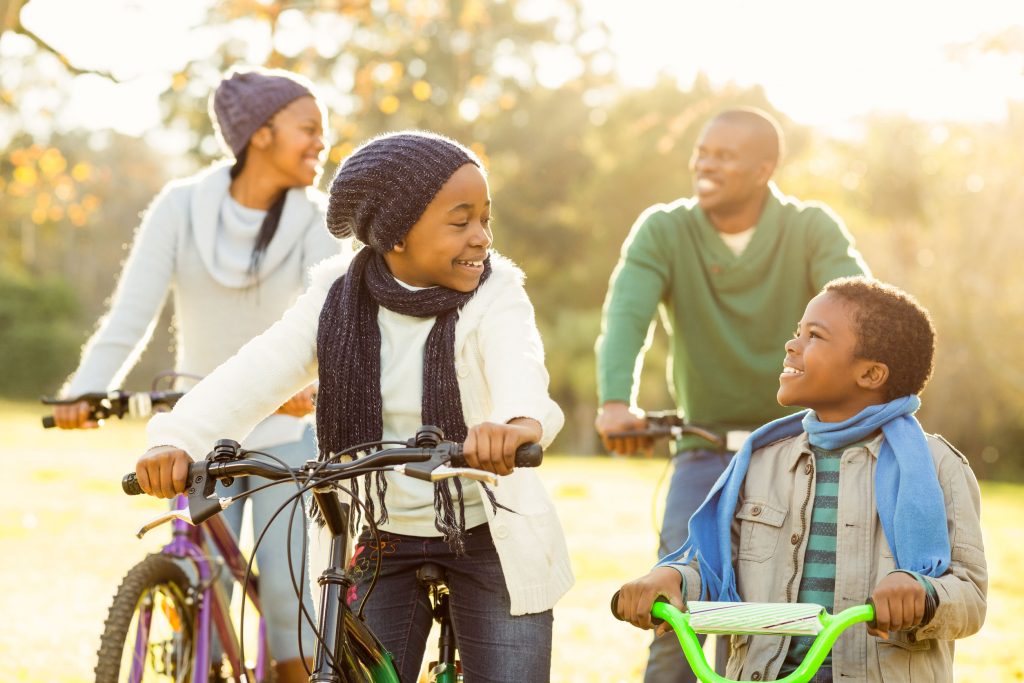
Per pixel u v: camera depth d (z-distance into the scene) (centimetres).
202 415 291
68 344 4200
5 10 802
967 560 276
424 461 243
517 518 303
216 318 439
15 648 614
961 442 3428
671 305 475
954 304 3269
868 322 292
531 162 3853
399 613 315
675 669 409
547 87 3825
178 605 391
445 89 3359
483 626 308
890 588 255
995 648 709
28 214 3241
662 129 3316
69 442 2138
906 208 3216
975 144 3128
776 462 304
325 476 249
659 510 1441
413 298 295
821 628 249
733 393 461
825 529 293
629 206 3575
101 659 358
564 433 3750
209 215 436
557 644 701
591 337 3669
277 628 417
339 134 1862
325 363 298
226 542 423
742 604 258
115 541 1023
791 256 461
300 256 439
